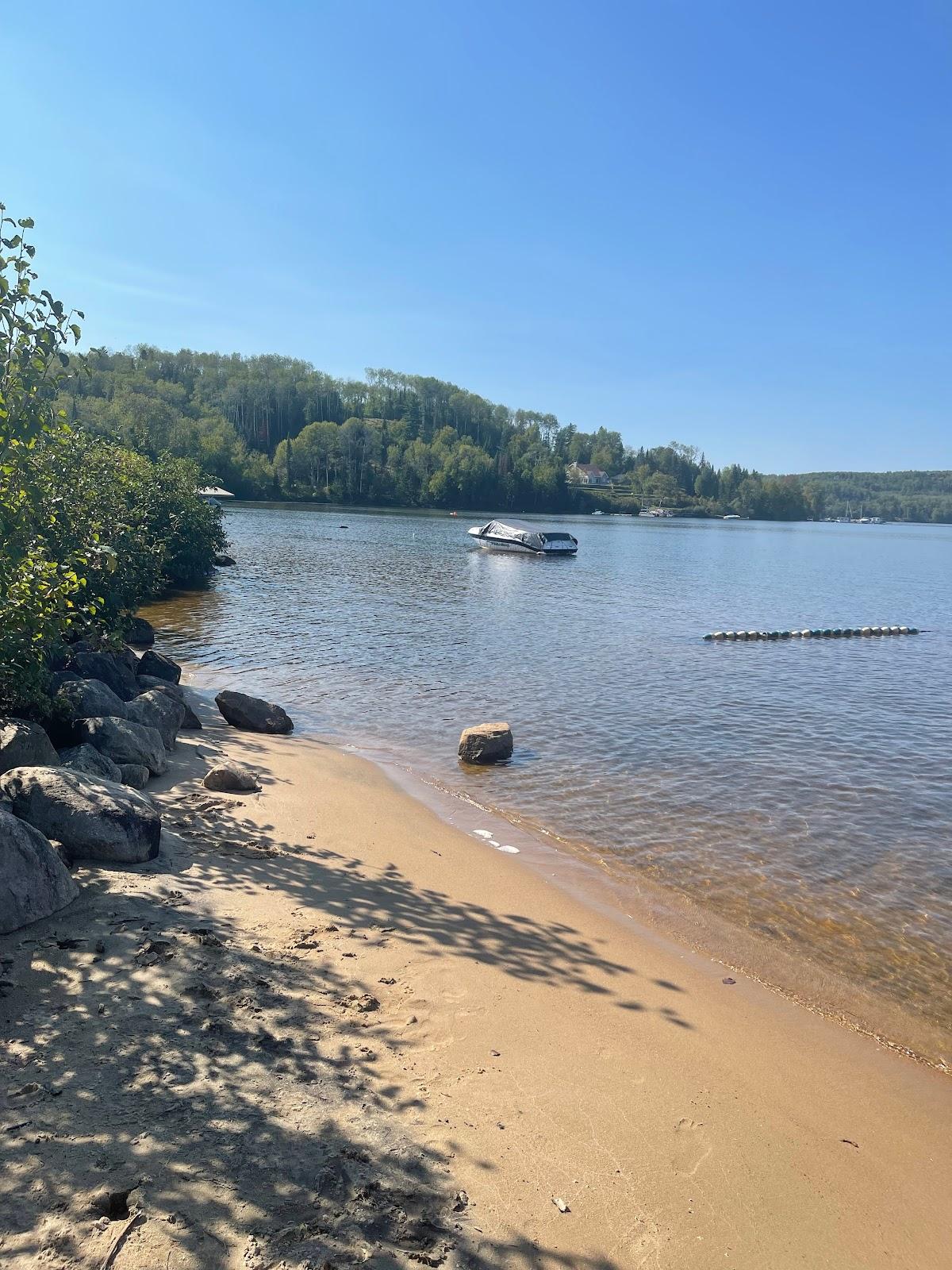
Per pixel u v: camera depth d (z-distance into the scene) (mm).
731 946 7395
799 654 24844
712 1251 3893
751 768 12750
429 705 16000
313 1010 5387
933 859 9555
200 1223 3506
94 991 5203
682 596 39500
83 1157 3791
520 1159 4293
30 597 8312
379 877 7980
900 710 17391
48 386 7926
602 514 169625
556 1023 5730
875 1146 4871
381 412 180125
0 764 8109
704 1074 5379
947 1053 6000
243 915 6641
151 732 10625
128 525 19547
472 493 142500
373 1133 4270
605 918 7719
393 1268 3449
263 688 16812
